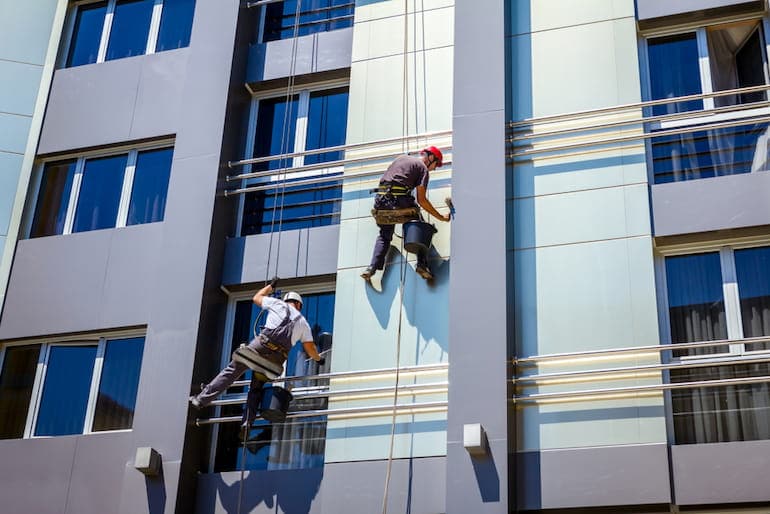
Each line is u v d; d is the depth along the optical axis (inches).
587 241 549.3
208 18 680.4
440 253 568.4
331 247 600.1
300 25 687.1
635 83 581.0
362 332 564.1
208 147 632.4
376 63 636.7
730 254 539.8
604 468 494.9
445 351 546.0
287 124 659.4
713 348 520.4
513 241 558.6
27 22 732.0
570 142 575.8
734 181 542.0
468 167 562.9
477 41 597.6
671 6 594.9
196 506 550.6
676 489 484.1
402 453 528.4
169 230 612.4
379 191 553.0
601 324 528.7
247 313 609.0
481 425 501.7
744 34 591.5
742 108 548.1
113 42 725.3
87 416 607.2
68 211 672.4
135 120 679.7
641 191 553.3
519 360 523.2
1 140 691.4
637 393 508.1
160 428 558.6
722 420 501.4
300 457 557.6
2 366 631.8
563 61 597.9
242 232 630.5
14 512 577.9
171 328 583.5
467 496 490.0
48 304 635.5
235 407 578.2
